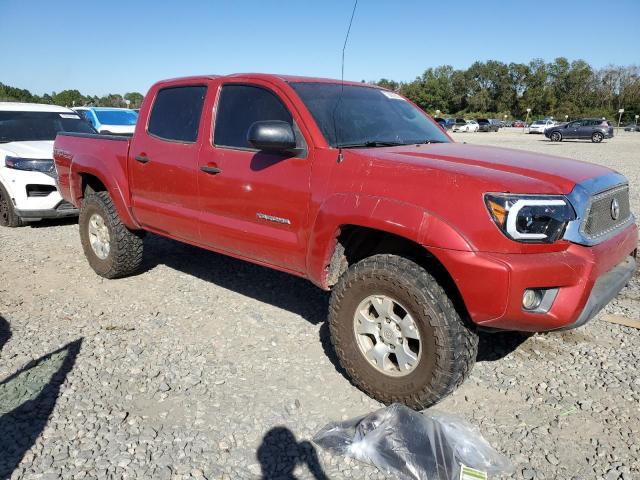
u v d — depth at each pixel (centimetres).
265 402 341
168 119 478
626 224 373
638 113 8944
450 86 10769
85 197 569
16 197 772
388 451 285
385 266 321
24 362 387
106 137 545
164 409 332
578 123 3666
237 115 420
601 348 421
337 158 352
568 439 310
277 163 381
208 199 432
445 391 312
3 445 295
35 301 507
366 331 337
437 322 303
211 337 431
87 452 290
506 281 284
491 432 315
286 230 381
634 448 302
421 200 308
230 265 614
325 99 402
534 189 297
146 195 494
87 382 360
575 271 296
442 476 269
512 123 8050
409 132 430
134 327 448
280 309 488
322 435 305
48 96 6956
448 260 295
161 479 272
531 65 10475
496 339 433
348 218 331
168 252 664
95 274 584
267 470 280
